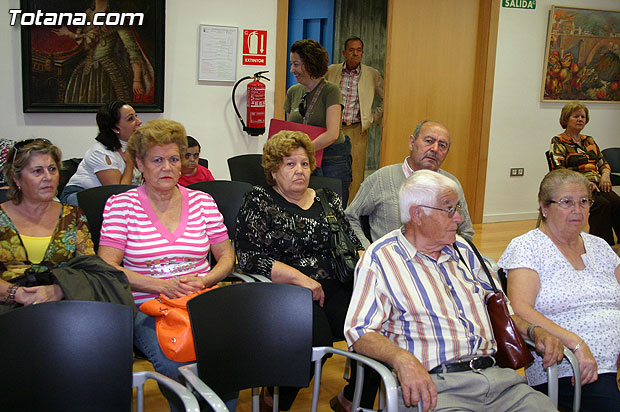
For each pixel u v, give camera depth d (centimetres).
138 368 293
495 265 250
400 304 192
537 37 626
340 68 648
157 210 239
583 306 220
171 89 484
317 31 748
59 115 451
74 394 153
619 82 671
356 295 196
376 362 172
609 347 212
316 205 262
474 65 616
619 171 566
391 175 289
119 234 232
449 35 598
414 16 581
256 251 249
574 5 632
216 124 503
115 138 354
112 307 157
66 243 224
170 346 191
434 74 601
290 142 250
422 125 280
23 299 204
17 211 221
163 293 225
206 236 248
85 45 445
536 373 218
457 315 194
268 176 261
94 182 355
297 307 181
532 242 226
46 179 212
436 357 188
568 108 524
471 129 630
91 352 155
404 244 199
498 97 624
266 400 246
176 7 474
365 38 776
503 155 640
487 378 184
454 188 196
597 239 236
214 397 152
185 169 343
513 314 217
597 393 206
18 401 146
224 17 489
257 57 504
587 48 646
